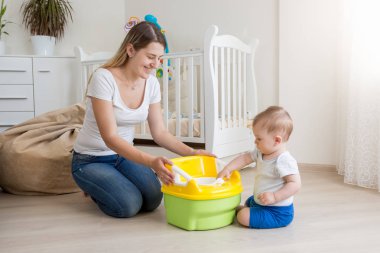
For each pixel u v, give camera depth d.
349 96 2.11
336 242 1.21
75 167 1.59
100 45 3.54
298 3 2.52
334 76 2.44
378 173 1.91
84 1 3.51
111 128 1.39
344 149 2.29
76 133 2.00
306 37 2.51
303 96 2.54
